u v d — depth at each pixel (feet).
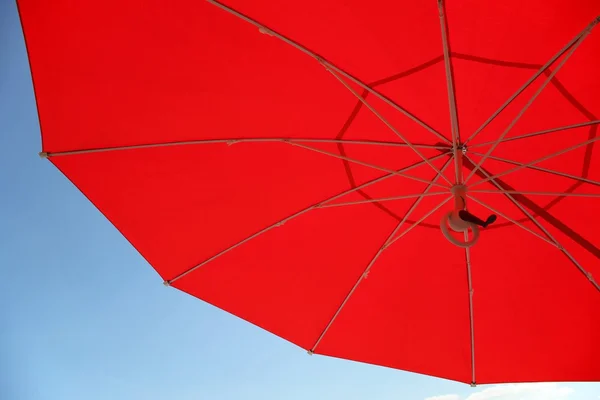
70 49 8.90
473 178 11.13
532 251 11.64
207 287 11.86
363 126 10.21
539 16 8.47
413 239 11.75
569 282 11.75
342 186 11.02
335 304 12.17
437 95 9.64
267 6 8.39
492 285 12.08
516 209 11.30
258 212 11.14
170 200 10.76
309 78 9.46
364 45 8.87
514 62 9.13
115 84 9.31
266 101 9.73
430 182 10.36
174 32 8.87
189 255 11.51
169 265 11.59
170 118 9.80
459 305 12.27
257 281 11.86
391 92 9.59
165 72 9.29
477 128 10.17
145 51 9.04
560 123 10.11
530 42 8.85
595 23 8.13
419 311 12.34
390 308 12.28
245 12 8.47
